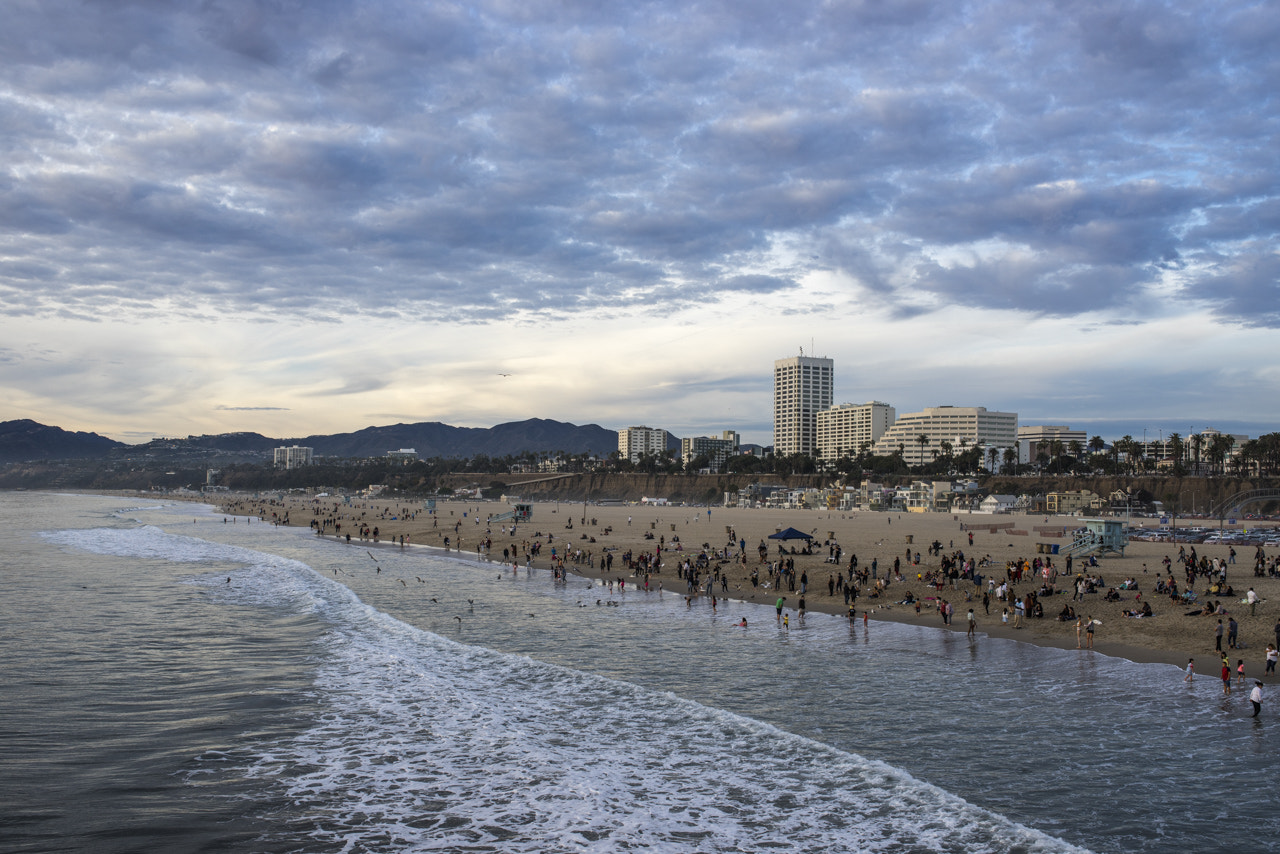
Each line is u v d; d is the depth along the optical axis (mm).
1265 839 15422
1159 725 22531
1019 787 18156
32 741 20562
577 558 72750
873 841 15547
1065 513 162375
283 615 40750
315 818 16391
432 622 39625
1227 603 37188
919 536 91812
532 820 16453
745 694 26250
